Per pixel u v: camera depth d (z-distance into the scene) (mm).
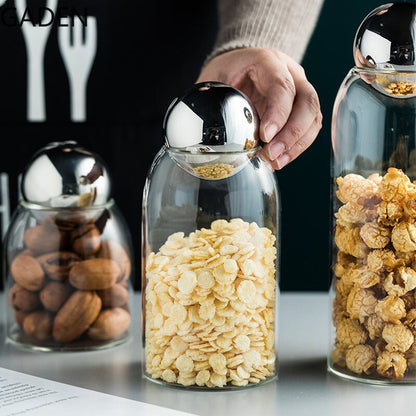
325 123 1892
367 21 882
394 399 855
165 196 881
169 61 1501
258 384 892
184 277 842
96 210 1037
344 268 889
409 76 865
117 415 797
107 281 1019
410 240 841
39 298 1025
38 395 854
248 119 854
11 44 1474
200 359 861
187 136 838
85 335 1029
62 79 1495
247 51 1162
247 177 874
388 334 864
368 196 856
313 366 961
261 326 878
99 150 1524
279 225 932
